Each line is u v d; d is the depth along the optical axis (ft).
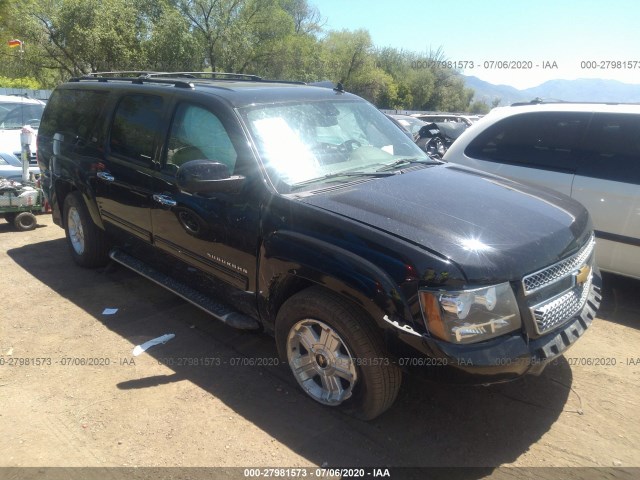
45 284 17.11
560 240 10.23
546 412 10.98
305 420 10.65
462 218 10.09
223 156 12.02
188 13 92.43
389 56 157.99
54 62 89.81
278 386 11.78
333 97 14.15
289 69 107.96
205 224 12.19
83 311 15.25
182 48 84.84
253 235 11.20
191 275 13.35
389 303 9.15
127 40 82.84
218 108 12.30
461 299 8.81
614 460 9.67
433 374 9.08
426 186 11.60
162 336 13.89
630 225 15.14
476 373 8.89
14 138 30.19
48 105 19.47
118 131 15.37
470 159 18.42
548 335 9.72
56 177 18.06
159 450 9.80
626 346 13.66
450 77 160.76
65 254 20.06
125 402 11.16
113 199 15.35
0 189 22.45
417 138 29.14
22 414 10.77
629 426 10.59
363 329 9.73
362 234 9.64
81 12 79.51
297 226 10.44
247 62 102.12
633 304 16.07
